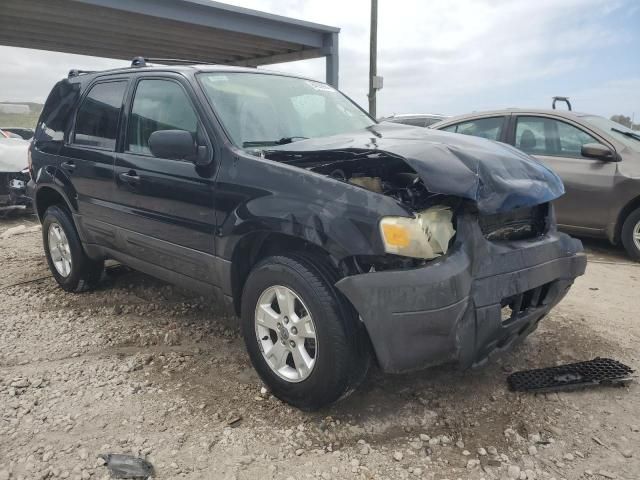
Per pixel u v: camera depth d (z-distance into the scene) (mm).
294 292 2787
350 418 2885
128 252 4121
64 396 3090
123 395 3102
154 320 4262
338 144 3150
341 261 2641
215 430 2768
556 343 3816
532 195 2842
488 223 2891
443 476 2449
